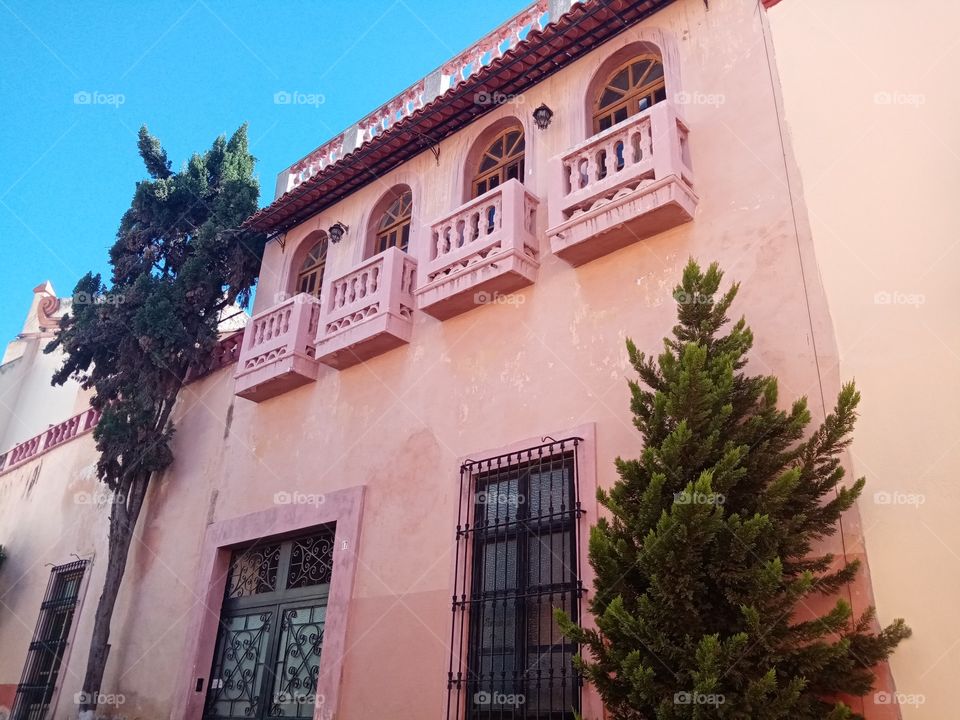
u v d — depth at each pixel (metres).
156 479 12.75
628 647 5.04
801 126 7.20
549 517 7.18
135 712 10.66
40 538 15.76
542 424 7.76
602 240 7.77
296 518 9.87
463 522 7.98
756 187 7.21
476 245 8.68
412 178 10.96
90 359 13.07
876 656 4.96
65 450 16.44
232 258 12.99
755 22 7.98
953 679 4.92
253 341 11.55
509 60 9.41
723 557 5.02
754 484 5.39
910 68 6.82
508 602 7.27
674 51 8.45
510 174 9.82
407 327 9.64
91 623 12.79
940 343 5.79
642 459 5.48
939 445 5.52
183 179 13.86
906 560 5.35
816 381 6.21
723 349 5.84
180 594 11.05
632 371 7.28
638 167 7.54
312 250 12.55
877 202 6.50
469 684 7.20
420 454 8.83
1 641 15.22
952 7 6.82
